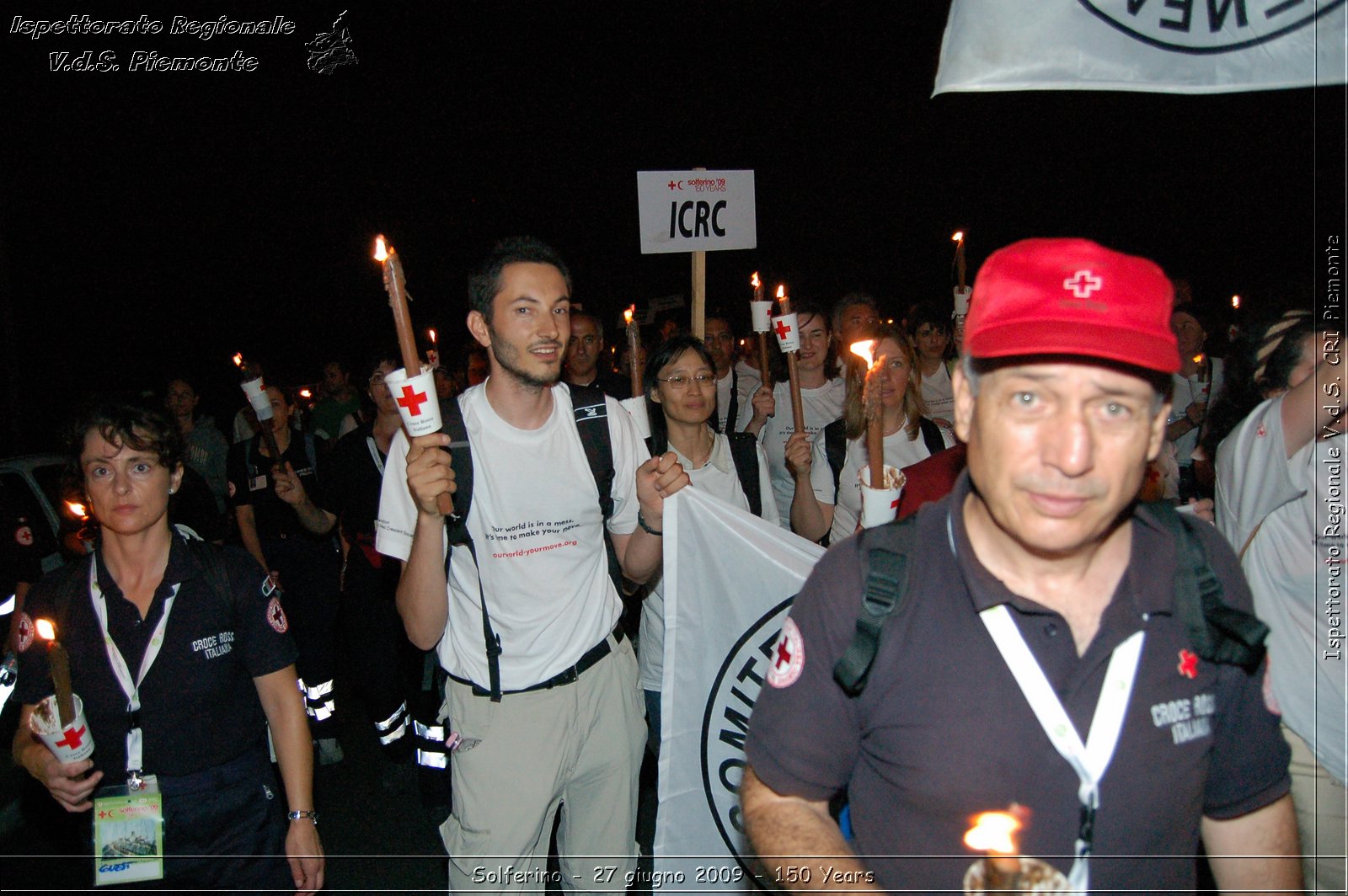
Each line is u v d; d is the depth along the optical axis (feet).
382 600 15.60
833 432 13.03
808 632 4.99
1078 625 4.73
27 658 8.24
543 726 9.37
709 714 9.07
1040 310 4.30
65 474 8.41
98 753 8.07
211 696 8.24
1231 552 4.91
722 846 8.98
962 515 4.86
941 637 4.67
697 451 12.72
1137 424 4.37
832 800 6.43
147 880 7.99
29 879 12.01
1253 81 6.76
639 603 16.87
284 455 18.19
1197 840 4.76
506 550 9.34
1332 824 7.60
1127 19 6.84
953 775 4.57
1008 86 7.02
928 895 4.70
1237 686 4.73
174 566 8.29
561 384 10.00
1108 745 4.50
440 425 8.45
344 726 19.63
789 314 12.44
